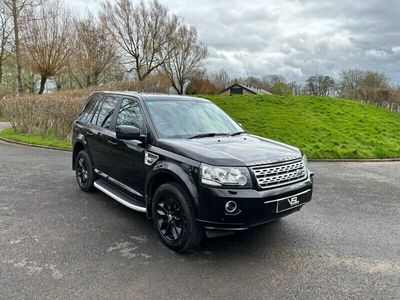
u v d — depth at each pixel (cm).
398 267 370
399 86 2819
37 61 2317
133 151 450
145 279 331
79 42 2912
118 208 530
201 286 321
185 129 455
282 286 326
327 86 5606
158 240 419
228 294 310
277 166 370
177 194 374
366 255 396
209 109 529
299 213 535
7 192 602
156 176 409
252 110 1850
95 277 332
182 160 374
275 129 1444
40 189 625
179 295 306
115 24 3938
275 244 419
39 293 303
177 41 4469
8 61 3250
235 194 341
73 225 459
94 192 610
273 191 358
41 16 2327
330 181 765
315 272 354
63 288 312
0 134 1405
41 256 370
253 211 346
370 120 1708
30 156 966
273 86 7294
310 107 1938
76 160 638
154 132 429
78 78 3247
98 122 566
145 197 432
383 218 524
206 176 349
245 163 353
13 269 342
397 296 315
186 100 521
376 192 678
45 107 1338
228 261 372
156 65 4347
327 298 309
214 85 5647
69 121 1279
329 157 1077
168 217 397
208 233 361
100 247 396
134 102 491
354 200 617
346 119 1684
